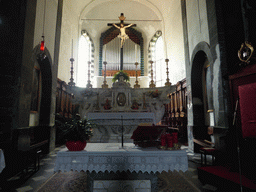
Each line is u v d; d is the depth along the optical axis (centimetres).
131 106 662
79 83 1385
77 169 225
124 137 620
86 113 661
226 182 313
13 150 436
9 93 453
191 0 741
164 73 1361
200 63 717
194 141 677
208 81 689
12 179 394
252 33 431
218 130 493
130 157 230
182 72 978
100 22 1498
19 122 462
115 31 1534
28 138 505
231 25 505
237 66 442
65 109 1009
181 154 232
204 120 712
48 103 710
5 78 455
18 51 475
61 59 993
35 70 673
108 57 1509
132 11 1466
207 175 358
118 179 249
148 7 1432
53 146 733
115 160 229
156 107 655
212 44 539
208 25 567
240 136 416
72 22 1213
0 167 329
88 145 281
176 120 1002
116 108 665
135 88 995
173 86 1039
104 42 1531
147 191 245
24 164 416
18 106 459
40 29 629
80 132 235
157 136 261
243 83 423
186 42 802
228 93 478
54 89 761
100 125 615
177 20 1072
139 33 1547
